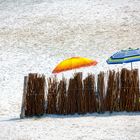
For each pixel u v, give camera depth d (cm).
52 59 4122
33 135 2005
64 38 4841
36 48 4534
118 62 2536
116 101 2452
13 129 2159
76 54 4250
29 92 2495
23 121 2386
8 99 3005
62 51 4381
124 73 2447
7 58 4225
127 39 4641
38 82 2498
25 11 6084
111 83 2453
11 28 5412
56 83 2503
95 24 5259
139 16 5441
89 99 2472
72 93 2483
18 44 4716
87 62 2584
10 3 6644
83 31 5034
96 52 4262
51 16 5700
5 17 5947
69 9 5909
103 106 2456
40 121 2356
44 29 5225
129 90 2441
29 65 3962
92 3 6112
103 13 5641
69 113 2484
